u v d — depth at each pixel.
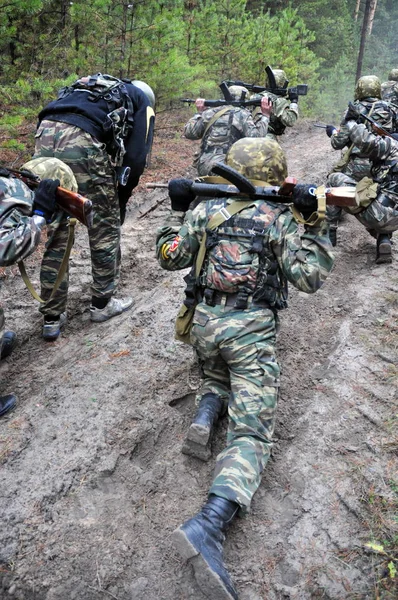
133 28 7.00
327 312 3.98
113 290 3.99
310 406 3.09
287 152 8.59
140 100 3.68
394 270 4.50
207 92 9.61
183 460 2.81
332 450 2.79
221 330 2.50
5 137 6.43
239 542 2.41
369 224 4.48
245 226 2.49
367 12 15.55
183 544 2.05
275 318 2.67
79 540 2.40
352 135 4.51
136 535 2.44
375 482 2.58
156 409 3.10
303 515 2.50
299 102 12.03
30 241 2.53
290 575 2.27
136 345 3.66
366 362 3.37
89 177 3.45
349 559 2.29
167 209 6.01
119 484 2.68
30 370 3.54
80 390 3.24
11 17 6.48
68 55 6.90
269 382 2.48
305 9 16.75
